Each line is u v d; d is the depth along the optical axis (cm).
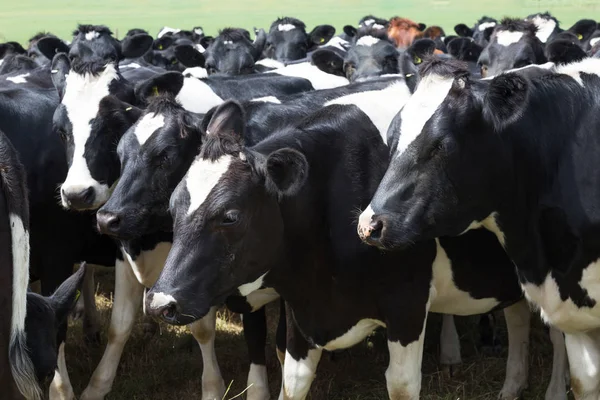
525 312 674
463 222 506
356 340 573
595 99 516
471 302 599
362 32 1234
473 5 5412
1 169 445
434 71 496
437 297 587
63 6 6162
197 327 687
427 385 715
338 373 743
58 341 659
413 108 493
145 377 748
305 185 524
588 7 4178
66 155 727
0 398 447
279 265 530
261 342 679
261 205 488
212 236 474
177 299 465
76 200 668
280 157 471
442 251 558
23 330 454
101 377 714
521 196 515
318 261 542
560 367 660
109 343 720
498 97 475
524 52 1055
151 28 4353
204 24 4644
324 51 1062
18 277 451
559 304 528
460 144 485
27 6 6134
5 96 761
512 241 528
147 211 591
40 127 755
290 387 584
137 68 993
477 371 738
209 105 768
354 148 547
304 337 570
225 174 479
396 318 548
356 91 647
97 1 6675
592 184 504
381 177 547
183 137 591
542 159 511
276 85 899
